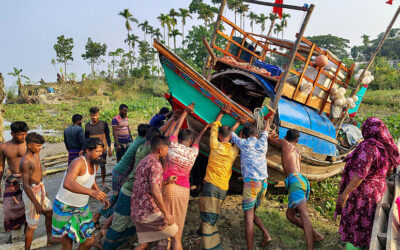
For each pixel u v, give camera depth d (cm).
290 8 514
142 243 368
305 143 604
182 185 400
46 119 2106
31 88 4441
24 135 439
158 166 354
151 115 2081
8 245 439
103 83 4928
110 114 1966
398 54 9838
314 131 614
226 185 447
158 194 341
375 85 4044
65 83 5075
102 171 683
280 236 487
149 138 425
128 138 707
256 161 442
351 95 704
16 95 4244
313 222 539
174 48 6106
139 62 6788
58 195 365
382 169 392
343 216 411
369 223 394
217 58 670
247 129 464
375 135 392
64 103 3494
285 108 580
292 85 586
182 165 400
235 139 460
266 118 508
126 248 455
